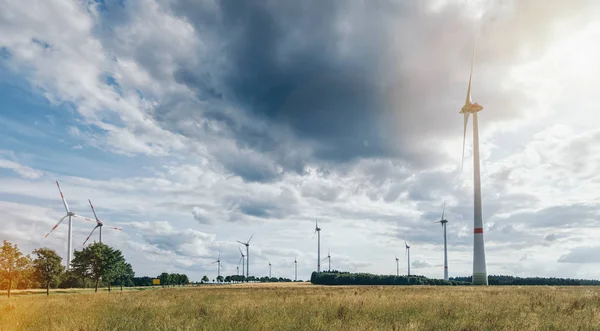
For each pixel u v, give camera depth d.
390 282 147.50
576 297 35.53
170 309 25.06
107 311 23.97
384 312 21.45
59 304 31.83
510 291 54.22
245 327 15.87
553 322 17.20
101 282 98.69
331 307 24.52
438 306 24.78
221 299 36.88
